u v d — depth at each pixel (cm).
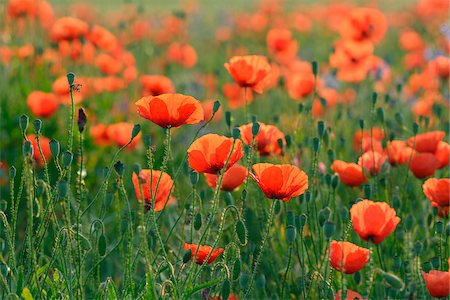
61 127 638
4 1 816
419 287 370
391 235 426
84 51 776
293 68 833
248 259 400
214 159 311
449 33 910
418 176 425
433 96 703
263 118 643
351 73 707
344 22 685
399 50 1285
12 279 318
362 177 410
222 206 454
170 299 305
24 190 562
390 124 524
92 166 591
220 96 827
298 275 403
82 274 335
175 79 905
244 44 1251
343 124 648
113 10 1966
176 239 436
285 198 315
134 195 553
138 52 1024
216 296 330
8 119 626
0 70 729
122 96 778
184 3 1806
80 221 386
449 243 396
